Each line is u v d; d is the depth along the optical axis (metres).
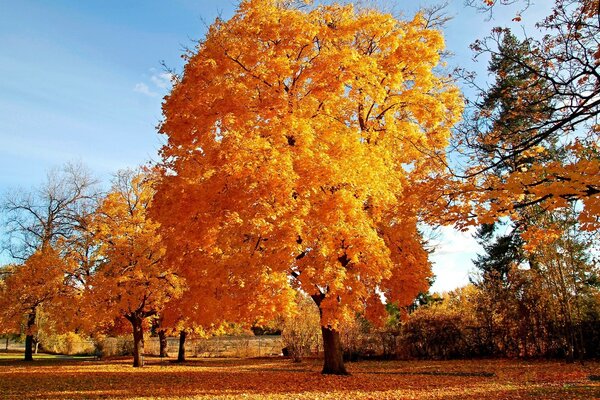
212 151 10.08
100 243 22.20
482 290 24.09
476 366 18.05
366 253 10.34
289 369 19.67
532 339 20.50
